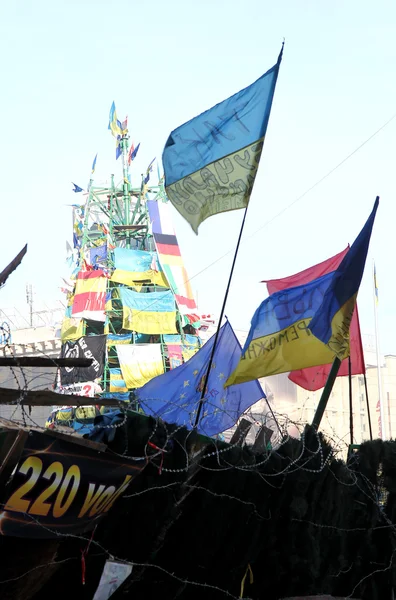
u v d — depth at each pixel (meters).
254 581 10.77
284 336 13.53
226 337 14.85
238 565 10.27
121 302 71.31
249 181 12.77
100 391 60.94
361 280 13.32
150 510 8.98
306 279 16.61
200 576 9.86
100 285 71.44
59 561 8.30
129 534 8.87
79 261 74.81
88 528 8.18
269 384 68.25
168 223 75.19
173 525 9.57
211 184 12.91
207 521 9.78
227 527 10.08
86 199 76.94
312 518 11.33
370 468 12.73
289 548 10.95
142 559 8.99
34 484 7.37
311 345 13.41
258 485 10.39
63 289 75.12
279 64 13.04
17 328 76.44
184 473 9.36
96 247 74.75
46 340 75.19
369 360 83.44
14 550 7.70
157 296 71.69
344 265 13.33
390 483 12.81
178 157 13.05
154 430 8.91
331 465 11.82
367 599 12.45
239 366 13.48
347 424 77.56
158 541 9.07
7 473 7.09
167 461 9.15
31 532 7.51
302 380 16.66
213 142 13.05
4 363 7.62
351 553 12.28
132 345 67.88
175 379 14.53
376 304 52.81
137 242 79.56
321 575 11.68
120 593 8.87
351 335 16.39
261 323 13.66
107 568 8.85
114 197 77.94
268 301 13.78
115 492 8.21
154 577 9.39
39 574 8.11
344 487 12.08
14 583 7.94
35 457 7.31
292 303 13.73
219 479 9.88
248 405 14.51
